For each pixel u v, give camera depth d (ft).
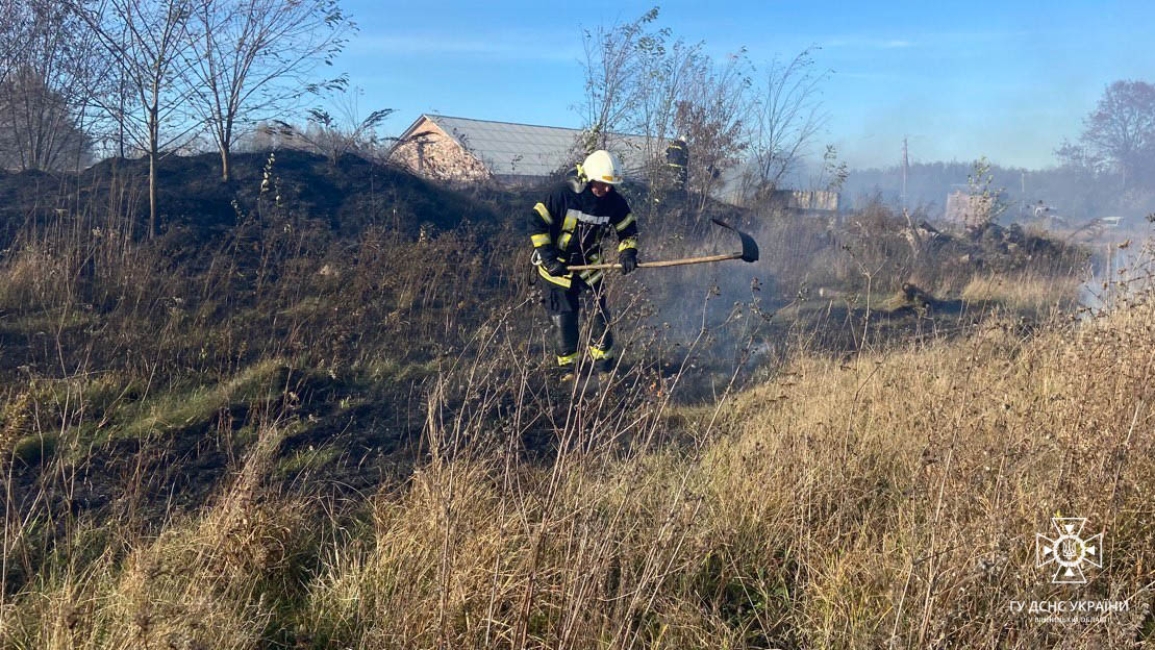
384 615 10.03
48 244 23.20
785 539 12.36
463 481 11.53
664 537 10.54
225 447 15.12
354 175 32.89
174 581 10.14
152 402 16.78
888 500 13.21
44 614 9.47
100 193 27.48
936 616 9.61
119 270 22.53
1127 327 15.62
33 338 19.08
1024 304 31.68
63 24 27.76
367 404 17.87
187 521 12.14
